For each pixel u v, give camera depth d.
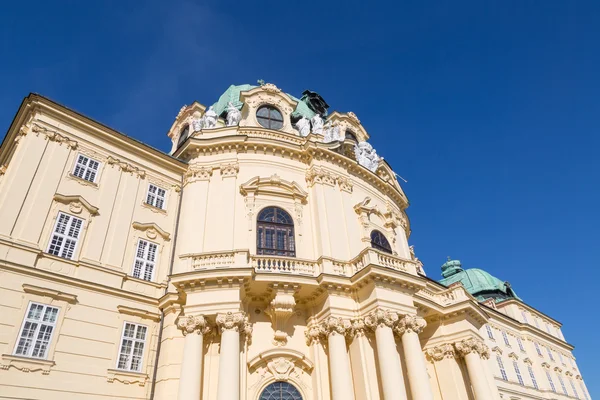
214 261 17.61
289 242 20.83
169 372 16.17
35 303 15.13
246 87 29.42
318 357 17.64
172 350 16.62
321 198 22.20
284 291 17.80
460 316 21.94
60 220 17.16
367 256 18.78
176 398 15.68
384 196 27.06
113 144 20.47
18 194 16.33
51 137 18.27
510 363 35.75
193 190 21.41
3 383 13.45
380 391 16.70
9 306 14.50
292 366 17.47
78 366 15.23
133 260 18.72
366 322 17.56
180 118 28.53
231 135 22.70
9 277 14.85
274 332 18.05
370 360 17.23
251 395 16.42
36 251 15.87
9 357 13.81
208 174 21.89
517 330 40.09
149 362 17.02
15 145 19.73
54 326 15.25
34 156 17.38
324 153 23.75
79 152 19.03
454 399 20.42
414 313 18.23
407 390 18.84
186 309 16.20
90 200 18.45
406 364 17.55
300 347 18.22
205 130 23.52
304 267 19.14
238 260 17.48
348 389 16.22
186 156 23.11
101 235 18.12
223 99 29.06
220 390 14.58
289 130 26.16
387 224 25.50
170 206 21.34
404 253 25.59
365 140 30.47
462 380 21.03
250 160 22.69
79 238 17.41
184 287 16.58
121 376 16.06
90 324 16.16
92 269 17.19
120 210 19.25
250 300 18.30
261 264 18.42
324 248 20.45
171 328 17.12
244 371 16.31
